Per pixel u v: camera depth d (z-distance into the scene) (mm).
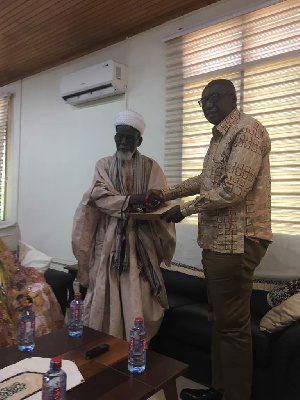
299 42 2273
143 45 3168
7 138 4695
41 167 4234
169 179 2963
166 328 2035
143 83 3162
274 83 2371
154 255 2018
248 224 1536
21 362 1237
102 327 1953
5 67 4184
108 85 3271
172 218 1643
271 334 1685
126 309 1902
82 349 1370
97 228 2096
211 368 1826
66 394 1076
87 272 2096
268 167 1598
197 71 2793
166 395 1226
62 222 3957
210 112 1647
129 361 1258
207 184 1665
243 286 1560
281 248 2182
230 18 2566
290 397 1545
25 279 2133
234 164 1474
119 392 1099
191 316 1977
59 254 3994
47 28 3184
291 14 2312
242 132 1514
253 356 1665
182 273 2441
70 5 2789
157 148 3057
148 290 1977
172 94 2945
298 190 2230
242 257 1529
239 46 2557
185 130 2867
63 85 3650
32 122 4359
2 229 2895
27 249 2607
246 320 1577
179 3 2764
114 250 1948
